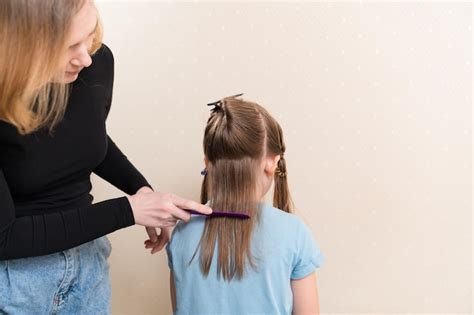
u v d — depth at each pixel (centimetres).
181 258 82
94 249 82
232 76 115
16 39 51
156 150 120
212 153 82
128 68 115
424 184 122
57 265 74
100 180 123
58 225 63
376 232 126
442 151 119
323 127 118
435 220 124
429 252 127
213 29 112
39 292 72
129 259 129
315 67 114
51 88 66
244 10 111
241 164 80
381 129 118
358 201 123
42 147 68
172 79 116
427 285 129
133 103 117
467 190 122
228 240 78
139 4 111
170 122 118
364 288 130
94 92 76
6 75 52
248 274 77
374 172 121
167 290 132
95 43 72
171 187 123
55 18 52
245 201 80
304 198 123
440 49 113
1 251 60
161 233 94
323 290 131
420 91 115
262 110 83
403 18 111
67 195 77
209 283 79
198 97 117
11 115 56
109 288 88
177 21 112
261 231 79
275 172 93
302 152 120
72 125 72
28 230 61
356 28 112
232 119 80
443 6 110
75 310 79
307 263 80
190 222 83
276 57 114
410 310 131
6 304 70
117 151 94
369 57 113
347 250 127
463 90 115
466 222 124
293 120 118
